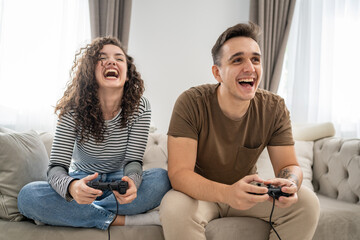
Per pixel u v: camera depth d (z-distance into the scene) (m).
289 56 2.96
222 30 2.89
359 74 2.93
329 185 1.68
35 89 2.43
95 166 1.34
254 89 1.16
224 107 1.21
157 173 1.24
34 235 1.11
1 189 1.21
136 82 1.37
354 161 1.55
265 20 2.79
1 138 1.25
